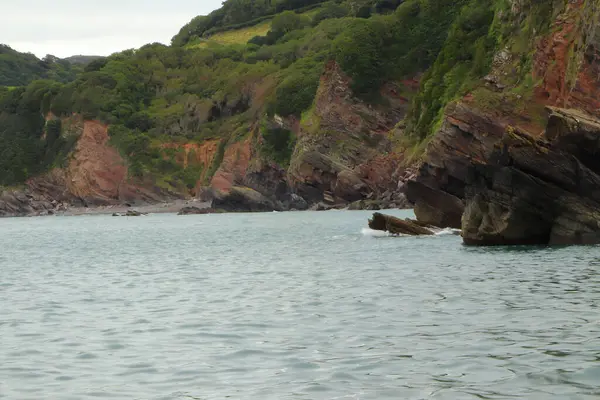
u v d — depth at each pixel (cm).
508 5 11906
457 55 12912
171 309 2731
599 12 6119
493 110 5991
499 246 4653
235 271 4072
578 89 6053
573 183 4456
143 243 7144
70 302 3023
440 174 6112
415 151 12269
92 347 2078
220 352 1952
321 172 14800
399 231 6169
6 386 1675
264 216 13162
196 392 1588
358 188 13925
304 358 1847
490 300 2614
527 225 4616
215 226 10138
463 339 1992
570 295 2650
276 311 2581
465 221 4859
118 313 2686
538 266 3553
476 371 1672
